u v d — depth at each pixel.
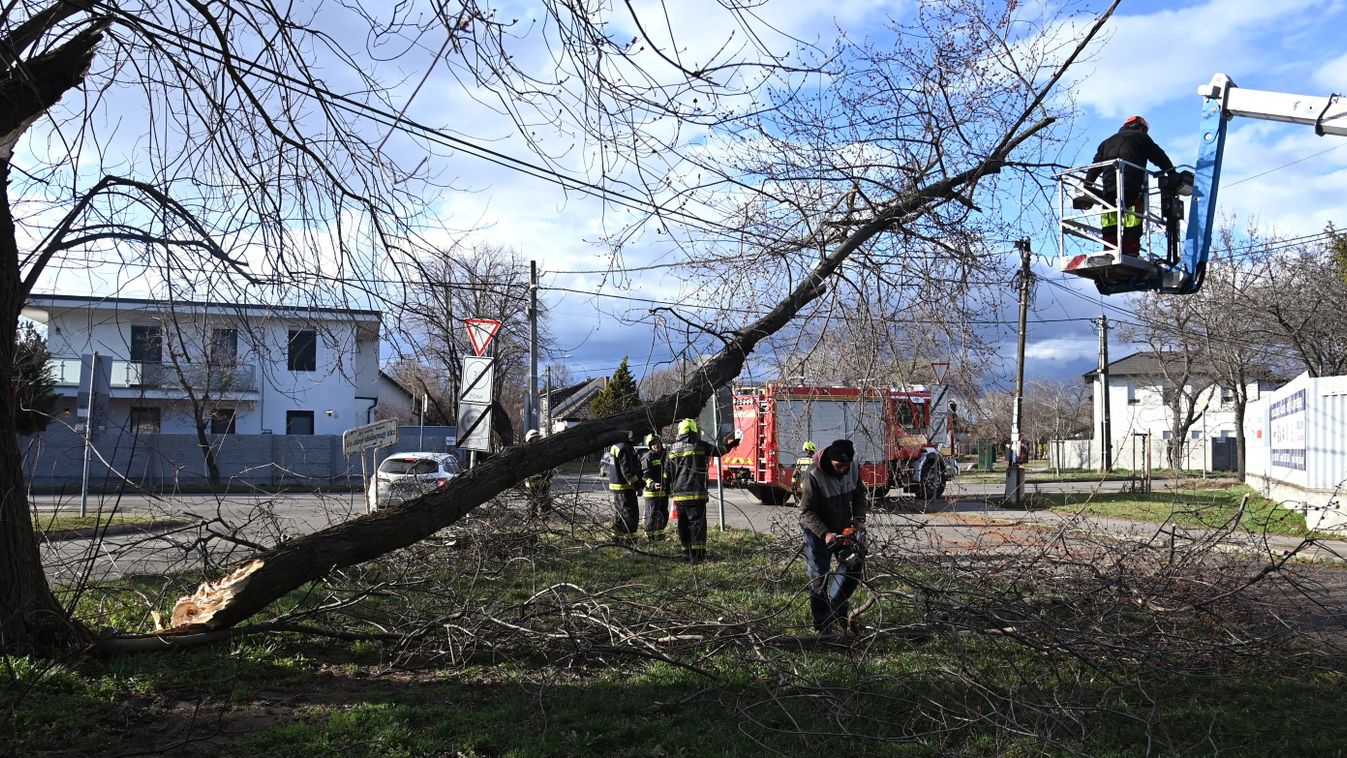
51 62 6.09
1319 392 16.48
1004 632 6.28
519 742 4.81
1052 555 8.98
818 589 7.11
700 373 7.70
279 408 31.58
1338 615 8.28
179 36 5.71
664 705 5.52
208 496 21.41
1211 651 6.45
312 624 7.23
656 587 8.90
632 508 12.85
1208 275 27.03
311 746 4.65
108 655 6.13
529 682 5.98
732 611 7.21
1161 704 5.64
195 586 8.16
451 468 16.75
